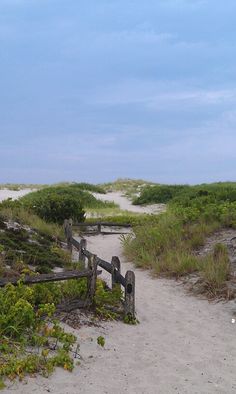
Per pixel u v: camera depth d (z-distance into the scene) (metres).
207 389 5.82
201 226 14.33
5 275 8.51
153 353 6.83
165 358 6.70
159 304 9.55
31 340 6.16
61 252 12.06
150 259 12.80
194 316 8.92
